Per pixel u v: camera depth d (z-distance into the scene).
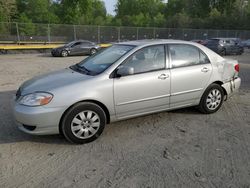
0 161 3.58
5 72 11.15
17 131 4.52
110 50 4.93
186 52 4.98
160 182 3.12
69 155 3.76
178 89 4.80
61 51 19.84
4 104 6.05
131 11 82.56
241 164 3.50
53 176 3.25
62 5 54.47
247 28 46.81
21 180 3.16
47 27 25.44
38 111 3.76
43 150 3.90
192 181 3.13
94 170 3.38
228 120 5.09
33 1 54.22
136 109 4.46
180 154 3.77
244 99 6.64
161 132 4.53
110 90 4.14
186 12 65.81
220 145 4.05
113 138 4.30
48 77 4.44
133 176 3.24
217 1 61.81
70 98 3.88
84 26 27.06
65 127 3.94
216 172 3.31
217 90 5.36
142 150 3.90
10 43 23.98
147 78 4.43
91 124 4.11
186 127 4.74
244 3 56.22
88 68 4.59
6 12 43.22
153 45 4.65
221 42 21.53
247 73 11.18
